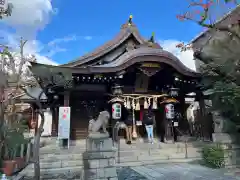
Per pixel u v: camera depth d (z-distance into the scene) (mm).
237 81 8438
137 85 12719
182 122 14711
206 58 9625
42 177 6793
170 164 8844
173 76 12141
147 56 10914
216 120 10711
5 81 6723
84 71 10500
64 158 8047
